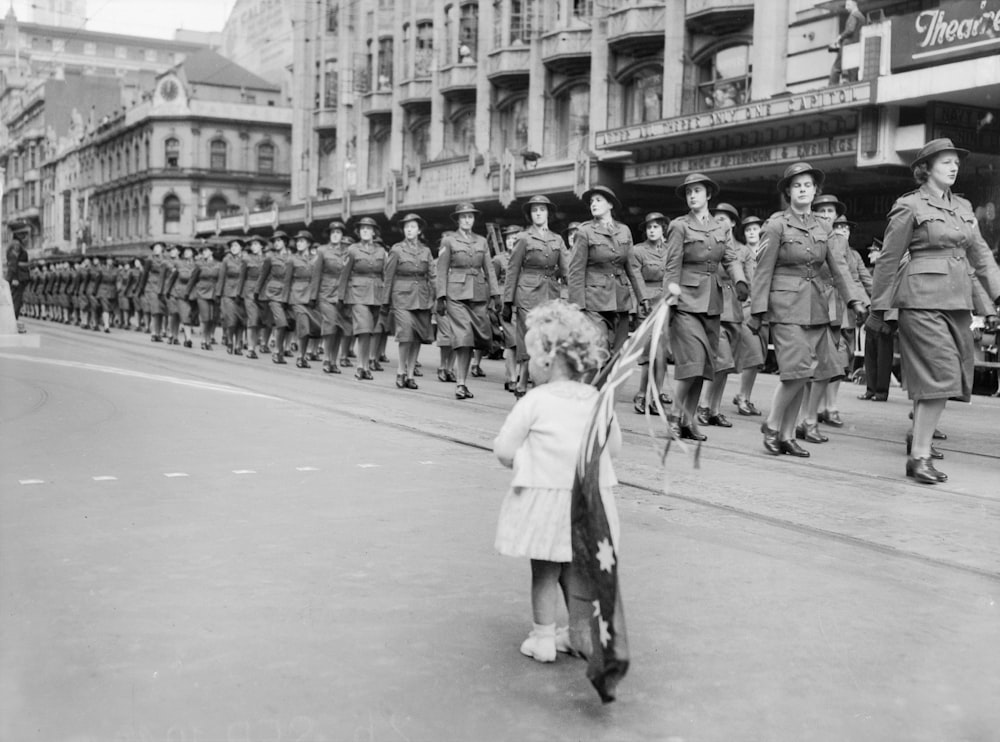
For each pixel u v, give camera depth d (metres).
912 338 7.91
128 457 8.63
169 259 25.81
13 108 135.12
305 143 60.94
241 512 6.64
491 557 5.64
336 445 9.37
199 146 82.19
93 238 97.19
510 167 32.69
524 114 40.19
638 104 33.84
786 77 26.92
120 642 4.28
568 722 3.59
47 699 3.72
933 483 7.87
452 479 7.79
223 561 5.49
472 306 14.20
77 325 36.38
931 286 7.76
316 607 4.76
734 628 4.55
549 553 3.94
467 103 43.75
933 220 7.79
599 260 12.02
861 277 13.57
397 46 48.81
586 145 36.59
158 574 5.25
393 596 4.94
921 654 4.28
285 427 10.50
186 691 3.80
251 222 55.28
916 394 7.90
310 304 18.59
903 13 22.42
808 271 9.16
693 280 9.91
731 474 8.16
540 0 38.53
